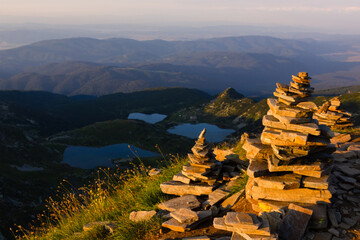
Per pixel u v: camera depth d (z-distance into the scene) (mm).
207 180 9461
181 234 7082
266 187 7445
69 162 155000
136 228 7582
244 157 11445
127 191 10875
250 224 5988
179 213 7492
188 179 9570
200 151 9586
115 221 8781
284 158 7203
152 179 11406
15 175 118875
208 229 7113
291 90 7738
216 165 9805
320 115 18172
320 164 7309
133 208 9344
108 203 10477
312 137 7629
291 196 7191
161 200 9328
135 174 12305
